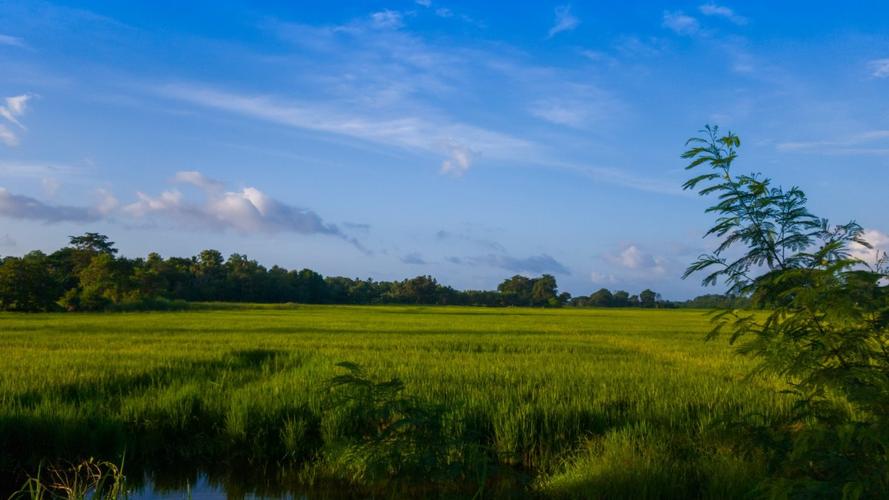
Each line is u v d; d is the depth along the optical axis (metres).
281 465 8.43
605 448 7.73
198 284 121.25
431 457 6.86
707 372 14.80
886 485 3.93
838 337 4.22
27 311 67.31
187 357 16.64
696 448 7.68
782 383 11.88
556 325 45.16
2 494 7.27
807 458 4.30
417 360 16.55
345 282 179.12
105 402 10.27
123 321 41.41
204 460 8.68
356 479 7.77
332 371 13.54
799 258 4.64
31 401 9.97
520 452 8.54
